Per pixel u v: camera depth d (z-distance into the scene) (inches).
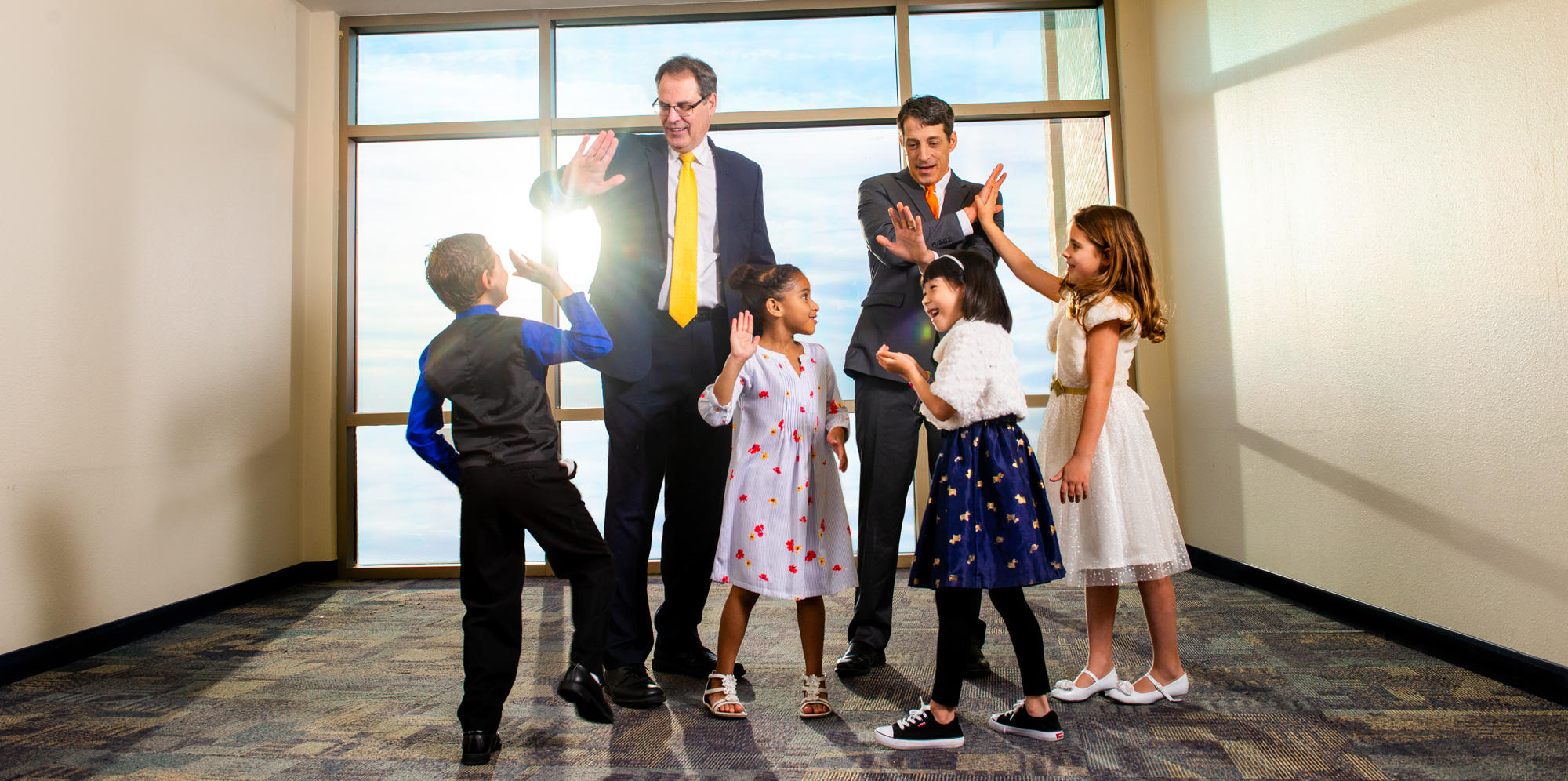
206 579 124.9
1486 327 78.7
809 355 81.8
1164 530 76.9
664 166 86.2
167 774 64.4
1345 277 99.8
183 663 97.4
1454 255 82.3
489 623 66.6
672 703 80.0
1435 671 82.7
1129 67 154.3
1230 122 125.5
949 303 69.9
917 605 121.6
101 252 105.1
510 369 67.5
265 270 142.2
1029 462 67.4
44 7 96.6
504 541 67.3
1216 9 128.9
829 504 78.5
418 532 155.3
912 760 64.3
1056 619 109.7
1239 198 123.9
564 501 68.0
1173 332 149.0
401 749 69.3
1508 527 77.3
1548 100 71.0
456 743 70.4
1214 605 113.7
